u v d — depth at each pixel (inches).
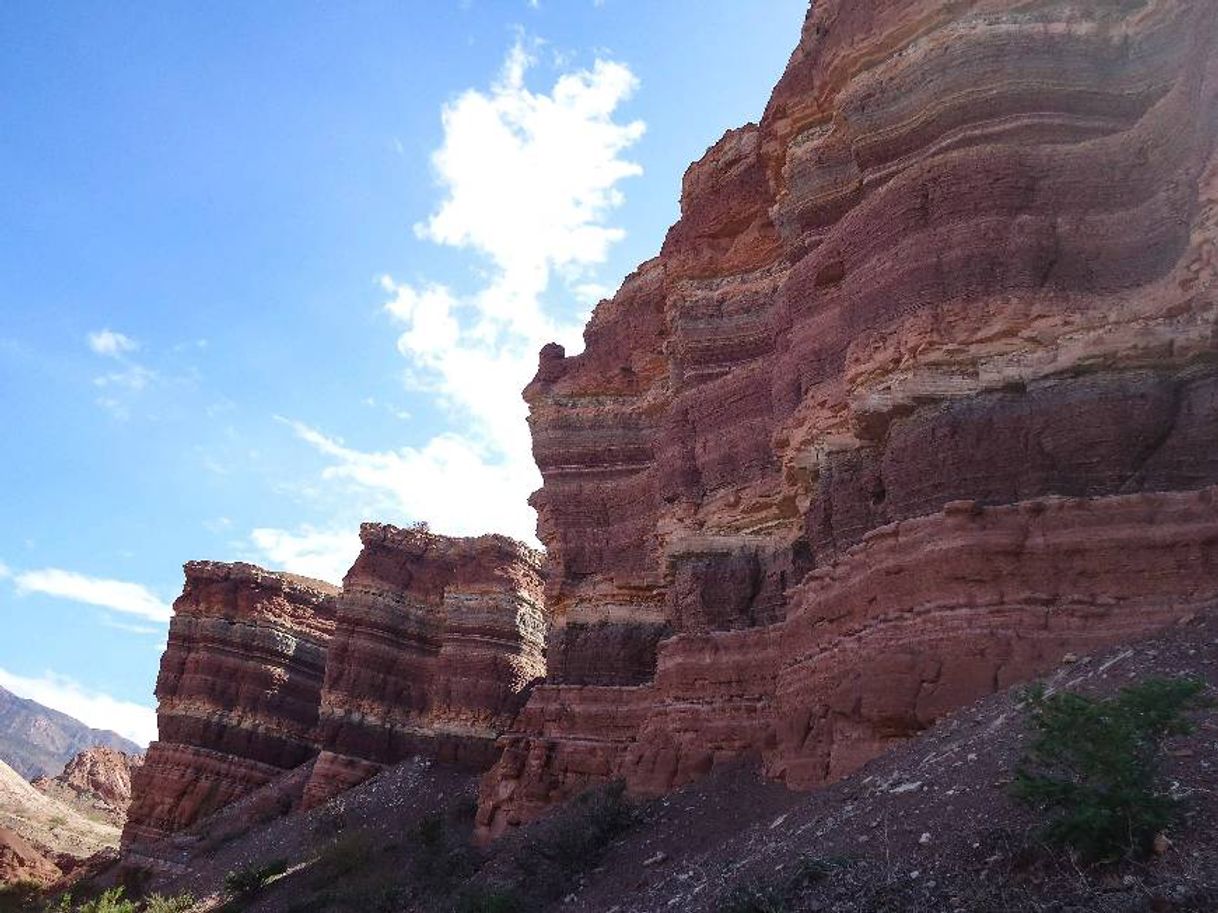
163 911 1601.9
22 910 2187.5
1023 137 688.4
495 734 1923.0
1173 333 582.9
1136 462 580.4
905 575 623.5
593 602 1294.3
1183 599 515.2
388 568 2325.3
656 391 1362.0
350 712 2161.7
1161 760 359.6
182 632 2605.8
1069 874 327.3
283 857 1755.7
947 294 679.1
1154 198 623.8
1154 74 671.8
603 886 737.0
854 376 725.9
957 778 451.8
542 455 1429.6
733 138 1156.5
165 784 2416.3
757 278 1090.7
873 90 787.4
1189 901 286.4
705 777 861.2
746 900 425.1
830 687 684.1
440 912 856.3
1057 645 539.5
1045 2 712.4
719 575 971.9
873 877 392.8
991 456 621.6
